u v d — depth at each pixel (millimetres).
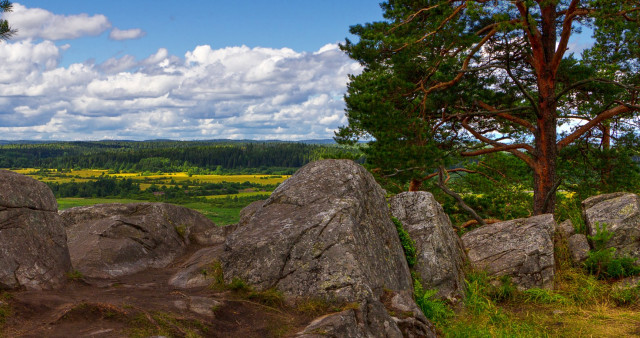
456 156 17094
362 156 18531
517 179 21609
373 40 15977
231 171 178000
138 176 164250
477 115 16734
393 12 16875
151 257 9227
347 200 7012
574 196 18562
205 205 108000
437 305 7410
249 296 5941
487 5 14766
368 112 16188
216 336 4797
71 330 4137
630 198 10344
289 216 7000
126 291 6281
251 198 119188
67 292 5746
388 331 5332
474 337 6703
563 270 9633
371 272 6262
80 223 10211
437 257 8266
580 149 19125
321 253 6184
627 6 13336
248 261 6461
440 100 16281
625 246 9680
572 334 7105
